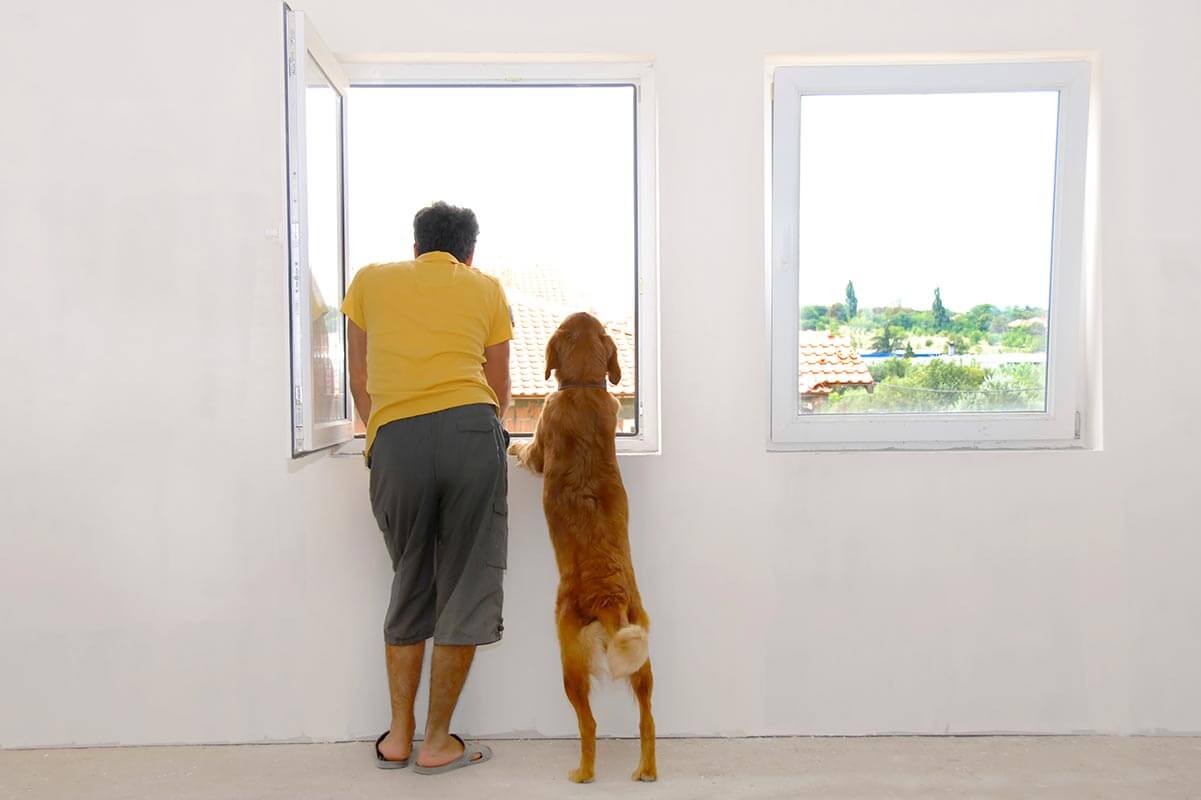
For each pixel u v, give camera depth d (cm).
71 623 269
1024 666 274
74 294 267
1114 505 273
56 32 264
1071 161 275
